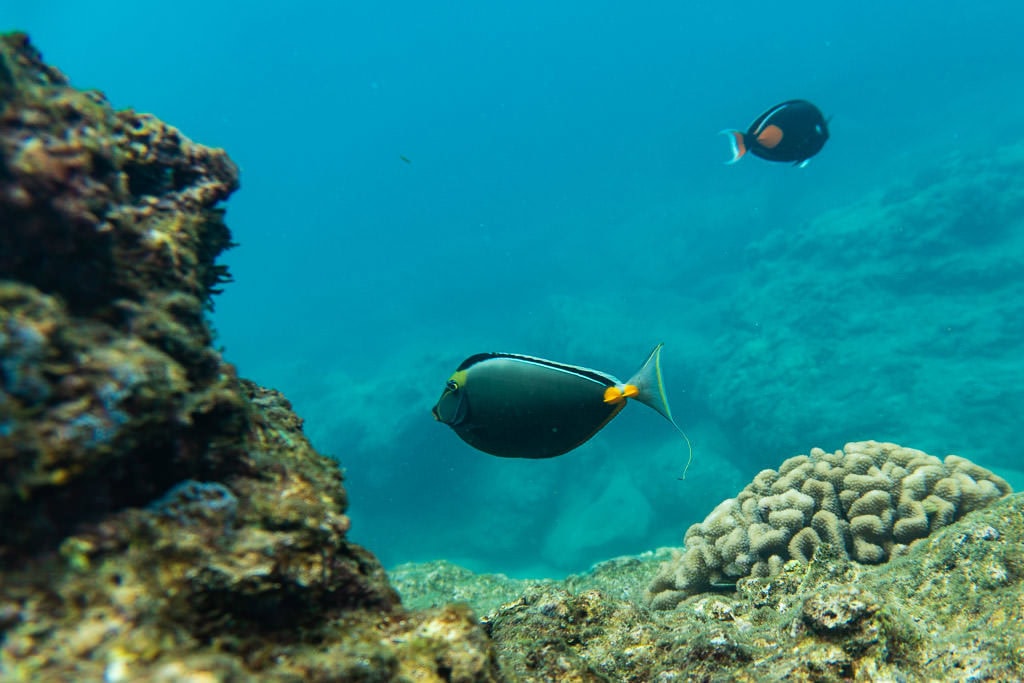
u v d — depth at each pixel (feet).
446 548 60.29
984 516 10.42
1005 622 8.21
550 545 55.42
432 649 5.04
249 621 4.13
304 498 5.05
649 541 50.24
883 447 15.43
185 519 4.20
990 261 53.98
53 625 3.33
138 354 4.15
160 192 6.06
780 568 13.06
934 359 47.65
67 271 4.34
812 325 56.49
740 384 54.13
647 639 8.64
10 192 4.06
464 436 7.73
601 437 60.44
